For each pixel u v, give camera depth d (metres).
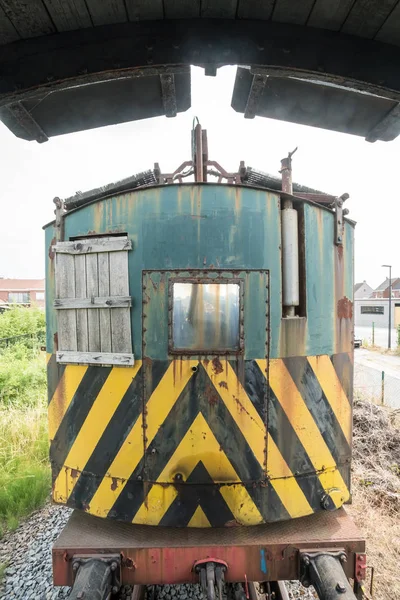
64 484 2.06
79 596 1.49
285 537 1.87
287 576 1.82
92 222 2.03
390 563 2.83
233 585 2.44
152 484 1.87
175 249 1.89
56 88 1.54
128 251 1.93
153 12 1.43
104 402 1.96
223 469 1.86
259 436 1.89
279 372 1.93
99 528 1.96
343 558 1.78
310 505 1.96
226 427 1.87
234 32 1.48
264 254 1.93
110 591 1.75
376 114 1.96
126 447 1.91
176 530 1.93
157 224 1.90
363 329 31.19
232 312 1.89
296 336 1.97
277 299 1.94
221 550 1.80
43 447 4.61
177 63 1.48
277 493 1.90
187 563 1.80
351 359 2.24
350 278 2.26
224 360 1.88
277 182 3.01
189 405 1.87
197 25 1.47
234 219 1.91
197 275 1.88
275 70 1.51
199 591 2.47
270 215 1.95
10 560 2.86
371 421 5.46
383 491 3.85
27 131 2.05
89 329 2.01
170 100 1.92
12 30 1.44
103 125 2.16
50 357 2.18
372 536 3.15
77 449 2.02
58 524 3.32
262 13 1.44
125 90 1.90
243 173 2.93
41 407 5.97
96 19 1.44
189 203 1.90
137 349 1.91
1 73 1.50
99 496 1.95
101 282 1.98
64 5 1.35
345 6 1.36
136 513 1.88
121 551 1.80
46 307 2.24
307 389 2.00
